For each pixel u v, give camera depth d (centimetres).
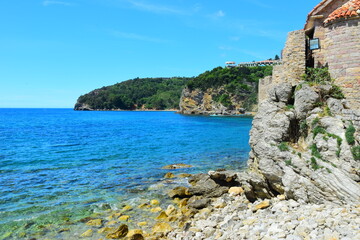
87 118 13250
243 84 15062
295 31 1695
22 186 2077
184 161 2970
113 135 5653
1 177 2333
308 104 1491
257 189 1566
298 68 1686
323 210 1139
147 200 1778
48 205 1697
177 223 1412
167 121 10225
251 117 12206
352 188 1169
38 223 1452
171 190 1888
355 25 1512
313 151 1334
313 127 1417
